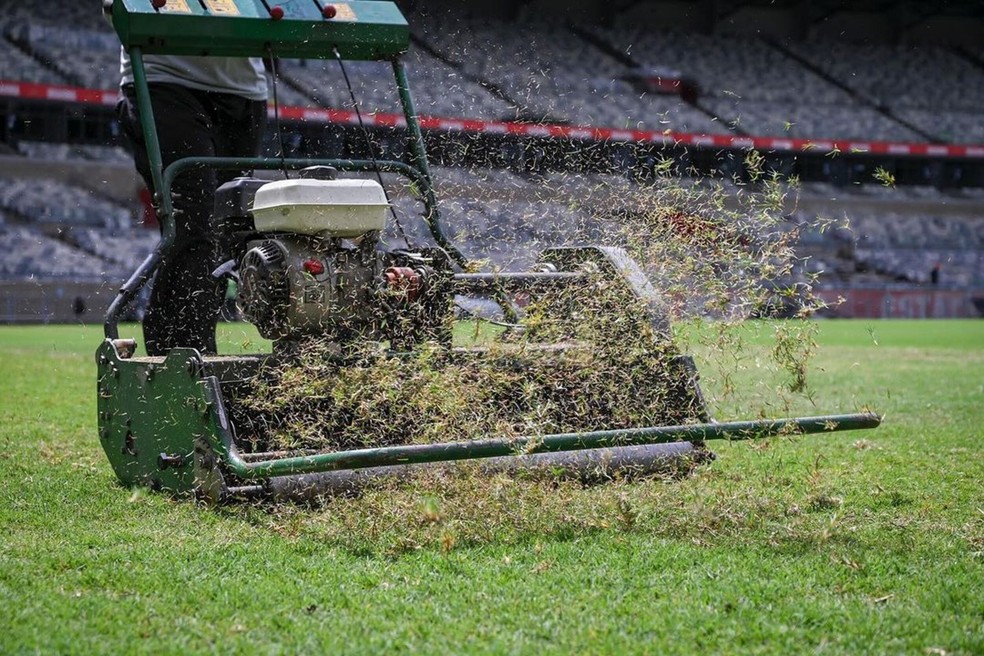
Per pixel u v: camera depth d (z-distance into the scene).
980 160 46.69
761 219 4.96
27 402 9.21
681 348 5.08
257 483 4.38
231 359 4.59
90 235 34.22
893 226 44.59
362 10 5.62
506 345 4.88
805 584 3.43
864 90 46.69
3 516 4.38
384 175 13.74
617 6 45.16
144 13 5.16
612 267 5.17
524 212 6.17
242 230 4.98
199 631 2.98
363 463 3.80
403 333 4.86
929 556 3.80
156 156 5.16
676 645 2.87
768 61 46.50
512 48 40.81
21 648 2.83
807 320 4.78
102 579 3.44
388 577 3.48
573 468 4.75
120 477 5.15
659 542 3.92
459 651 2.83
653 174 5.49
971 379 12.56
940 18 49.69
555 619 3.07
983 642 2.90
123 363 5.02
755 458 5.86
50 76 35.06
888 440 6.99
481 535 3.97
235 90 6.20
